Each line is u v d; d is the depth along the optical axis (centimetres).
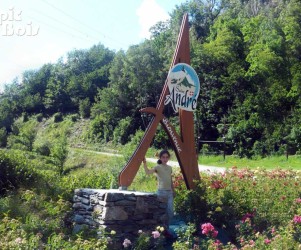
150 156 3538
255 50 4531
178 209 937
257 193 967
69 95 7519
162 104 961
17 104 8025
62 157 3566
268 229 791
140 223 780
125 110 5575
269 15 5075
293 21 4356
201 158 3550
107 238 712
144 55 5297
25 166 1223
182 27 1020
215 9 6494
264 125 3966
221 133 4188
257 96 4175
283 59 4388
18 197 949
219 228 872
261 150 3659
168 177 838
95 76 7450
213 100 4459
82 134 6284
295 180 1122
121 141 5244
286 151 3325
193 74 1020
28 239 645
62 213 857
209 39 5669
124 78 5534
